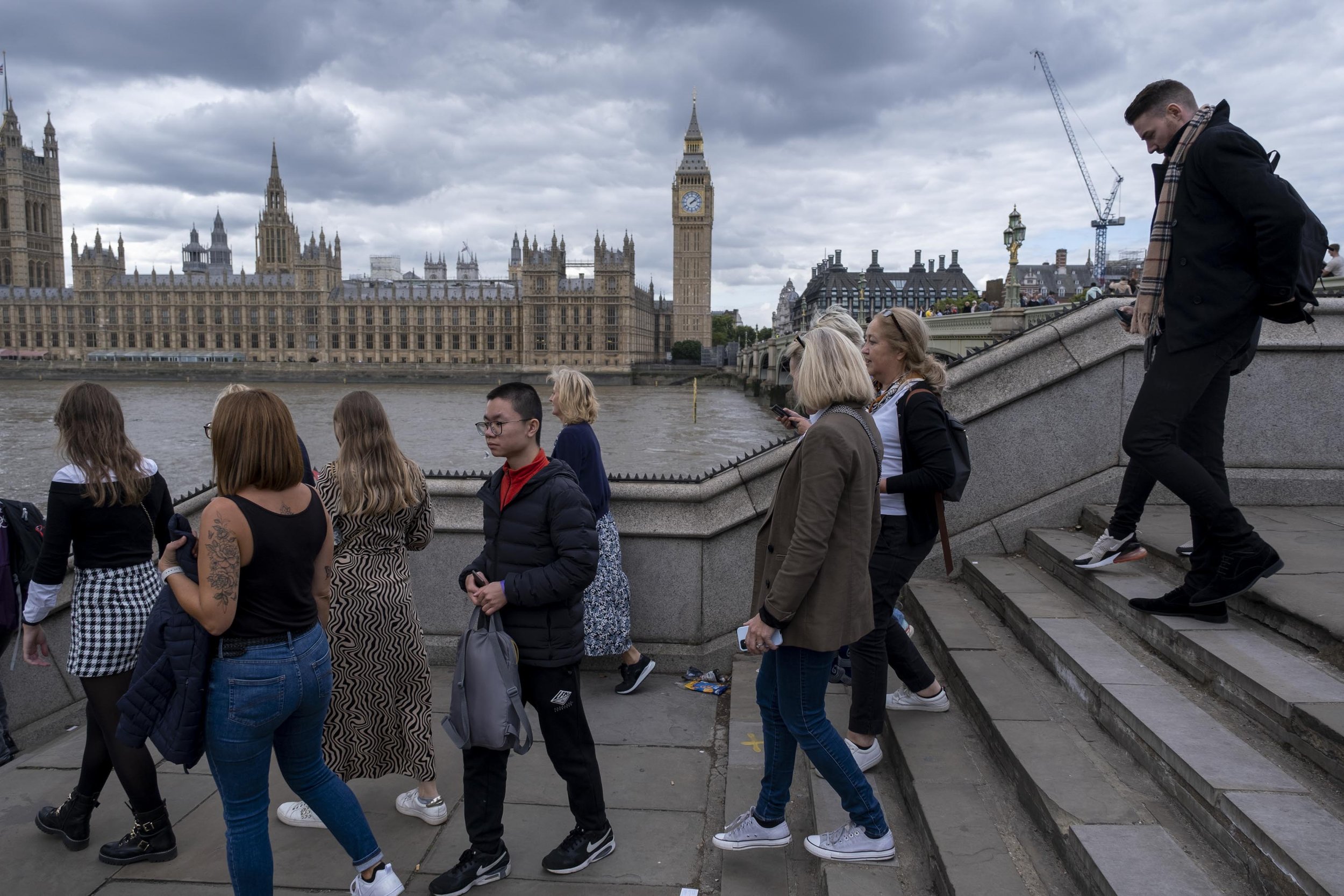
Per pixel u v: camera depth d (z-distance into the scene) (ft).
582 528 10.76
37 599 11.64
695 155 513.04
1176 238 12.06
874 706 11.98
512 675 10.66
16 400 249.34
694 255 515.91
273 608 9.14
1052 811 9.37
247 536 8.91
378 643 12.30
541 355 465.88
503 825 12.19
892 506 11.98
